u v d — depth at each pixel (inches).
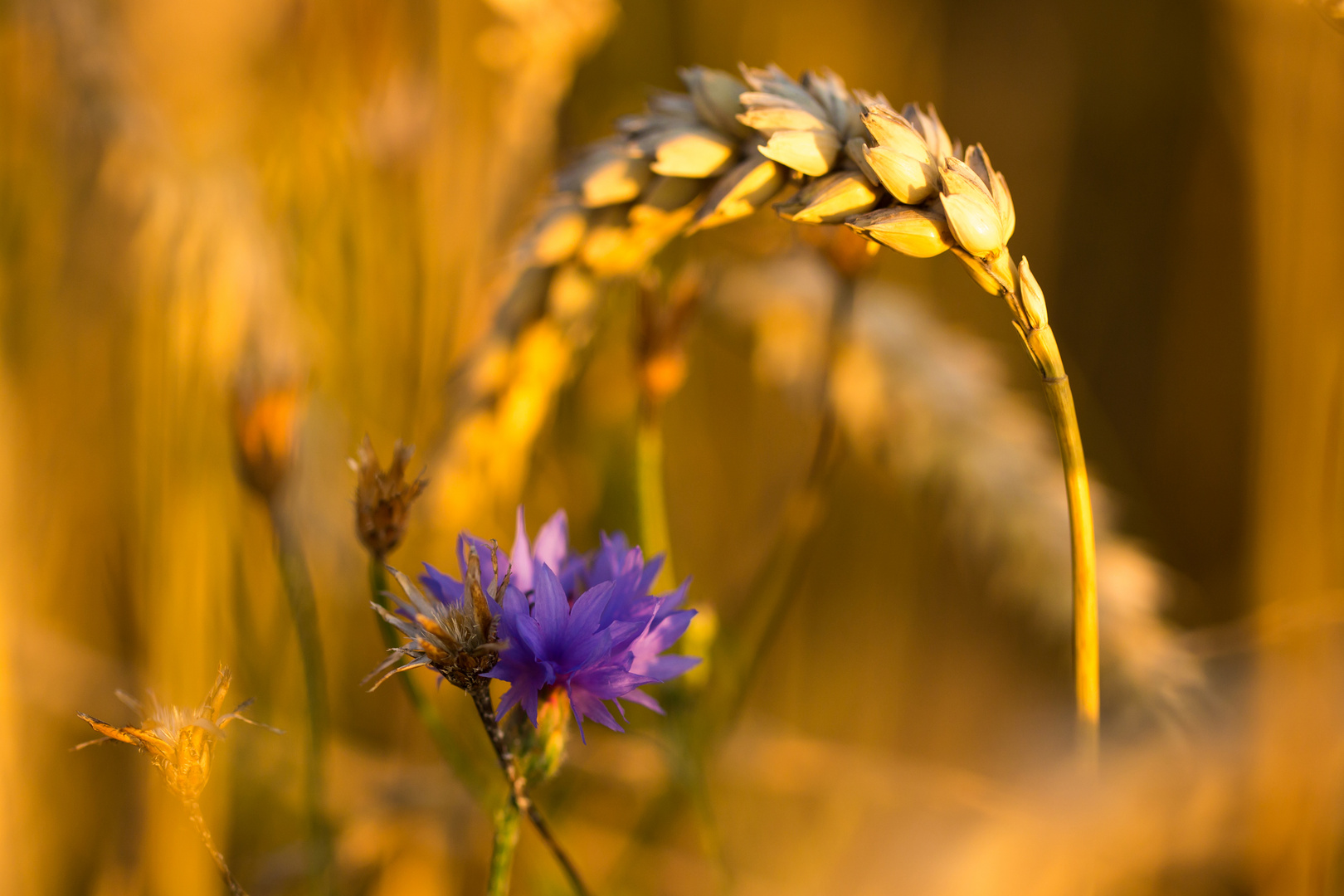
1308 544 24.2
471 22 26.1
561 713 17.4
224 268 21.9
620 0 29.8
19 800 20.9
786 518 22.1
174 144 22.6
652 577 17.8
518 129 24.0
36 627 22.5
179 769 17.1
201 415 22.2
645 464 20.2
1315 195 24.0
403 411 24.1
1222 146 34.5
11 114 22.6
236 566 21.8
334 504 23.2
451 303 23.7
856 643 30.0
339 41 24.2
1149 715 22.1
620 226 18.7
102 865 20.9
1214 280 34.9
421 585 17.6
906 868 22.2
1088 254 37.2
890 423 25.5
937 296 36.5
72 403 23.5
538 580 17.2
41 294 23.1
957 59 37.4
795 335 25.8
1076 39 36.9
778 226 25.7
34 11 22.4
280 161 23.8
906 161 17.0
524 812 17.4
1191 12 35.5
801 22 34.8
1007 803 21.6
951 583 30.9
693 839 26.0
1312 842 21.4
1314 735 21.5
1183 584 34.1
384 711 24.6
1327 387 23.7
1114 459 36.0
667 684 20.5
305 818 21.7
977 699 30.0
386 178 24.1
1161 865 20.8
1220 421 34.7
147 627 22.4
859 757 23.8
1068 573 24.4
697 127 18.0
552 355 19.5
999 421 26.2
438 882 22.0
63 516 23.5
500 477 19.8
